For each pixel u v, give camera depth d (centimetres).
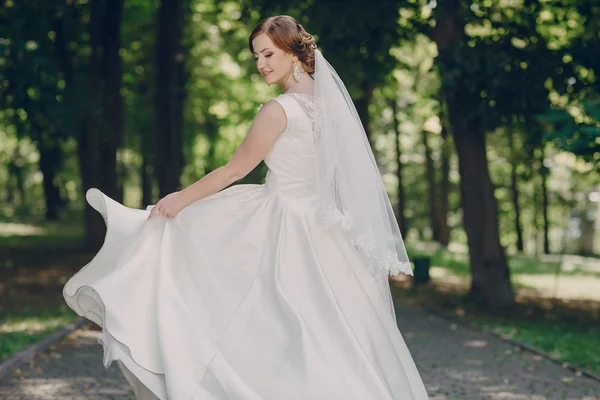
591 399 777
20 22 1931
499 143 2672
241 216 377
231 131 3297
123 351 343
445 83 1398
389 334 383
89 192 375
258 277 367
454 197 4375
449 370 938
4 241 2827
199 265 365
